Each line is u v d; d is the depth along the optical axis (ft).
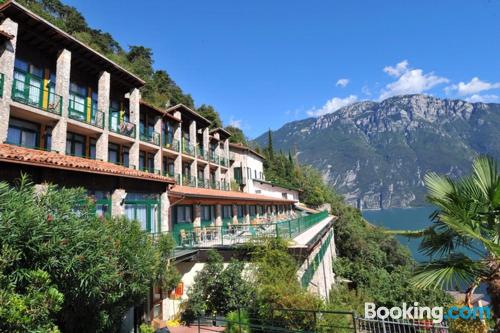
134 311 40.73
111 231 26.58
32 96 53.52
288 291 35.32
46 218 18.42
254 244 46.01
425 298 68.64
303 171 242.58
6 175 28.17
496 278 19.61
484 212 20.62
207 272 43.96
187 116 100.73
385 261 145.59
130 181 45.01
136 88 73.97
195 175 99.30
